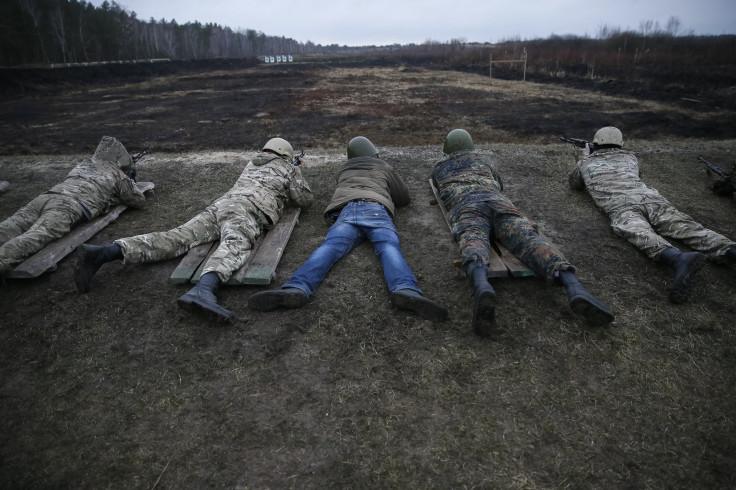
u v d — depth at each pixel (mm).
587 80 20484
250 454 2078
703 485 1909
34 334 2922
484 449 2074
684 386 2400
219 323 2918
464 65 31375
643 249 3537
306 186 4465
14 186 5977
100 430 2223
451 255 3812
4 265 3377
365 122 11773
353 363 2592
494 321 2658
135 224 4555
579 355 2623
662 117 11750
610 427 2174
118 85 24094
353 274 3453
